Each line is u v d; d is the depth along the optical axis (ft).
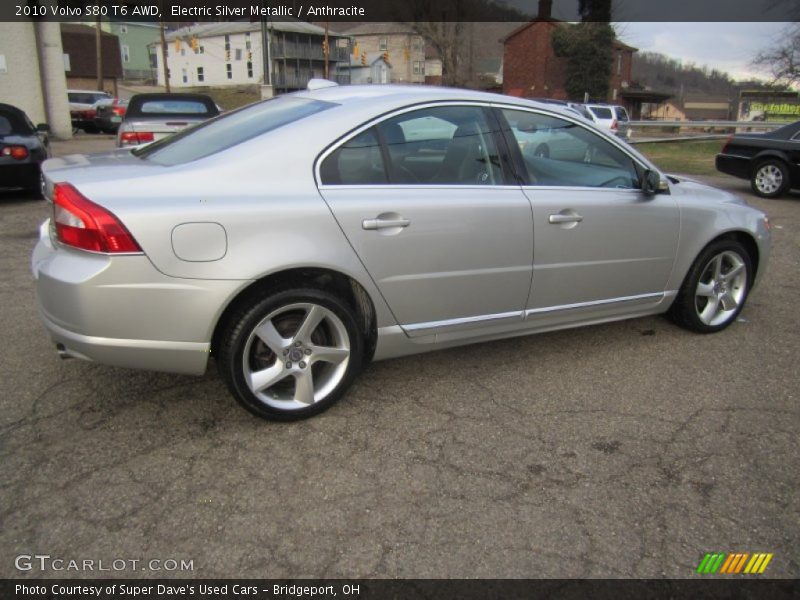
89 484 8.70
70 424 10.18
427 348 11.51
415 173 10.82
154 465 9.18
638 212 12.95
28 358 12.49
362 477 9.08
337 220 9.85
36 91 67.41
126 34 237.66
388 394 11.56
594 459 9.70
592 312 13.10
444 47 132.05
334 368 10.65
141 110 35.35
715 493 8.96
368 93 11.09
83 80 172.55
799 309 16.96
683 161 57.98
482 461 9.55
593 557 7.70
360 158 10.35
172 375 11.92
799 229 27.43
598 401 11.51
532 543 7.88
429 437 10.18
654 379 12.46
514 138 11.88
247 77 199.00
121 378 11.75
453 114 11.27
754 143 36.55
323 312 10.12
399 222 10.34
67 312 8.97
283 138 9.98
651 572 7.50
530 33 147.33
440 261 10.85
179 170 9.47
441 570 7.42
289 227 9.52
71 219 8.82
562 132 12.48
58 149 58.34
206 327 9.25
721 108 249.96
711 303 14.70
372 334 10.87
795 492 9.04
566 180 12.44
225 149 9.96
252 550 7.64
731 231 14.60
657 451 9.96
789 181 35.01
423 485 8.94
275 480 8.95
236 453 9.55
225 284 9.16
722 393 11.93
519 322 12.22
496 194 11.38
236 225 9.18
